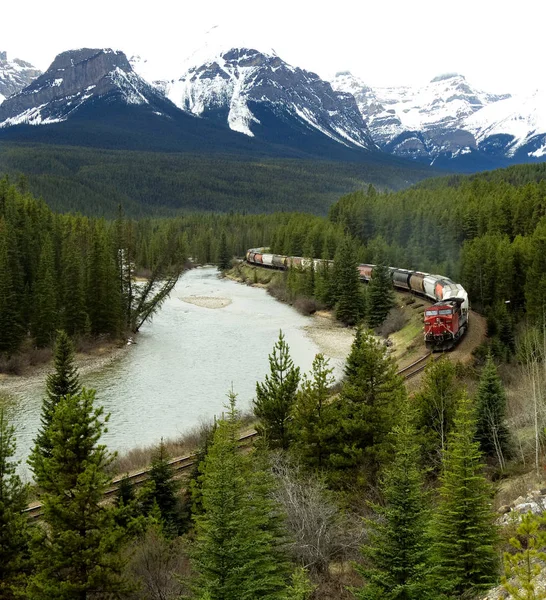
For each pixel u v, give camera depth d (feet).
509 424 116.67
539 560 51.65
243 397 181.88
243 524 54.03
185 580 55.47
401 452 56.80
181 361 228.02
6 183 367.45
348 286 295.69
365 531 66.49
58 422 67.87
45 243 280.51
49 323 236.22
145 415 167.02
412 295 288.30
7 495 71.31
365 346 103.14
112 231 398.62
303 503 72.23
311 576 63.62
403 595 49.75
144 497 93.71
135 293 307.17
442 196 436.35
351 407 99.30
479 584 53.72
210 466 82.79
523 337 167.94
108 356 235.61
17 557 68.23
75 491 69.92
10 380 204.13
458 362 160.66
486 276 253.65
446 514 59.16
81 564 63.67
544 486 77.82
